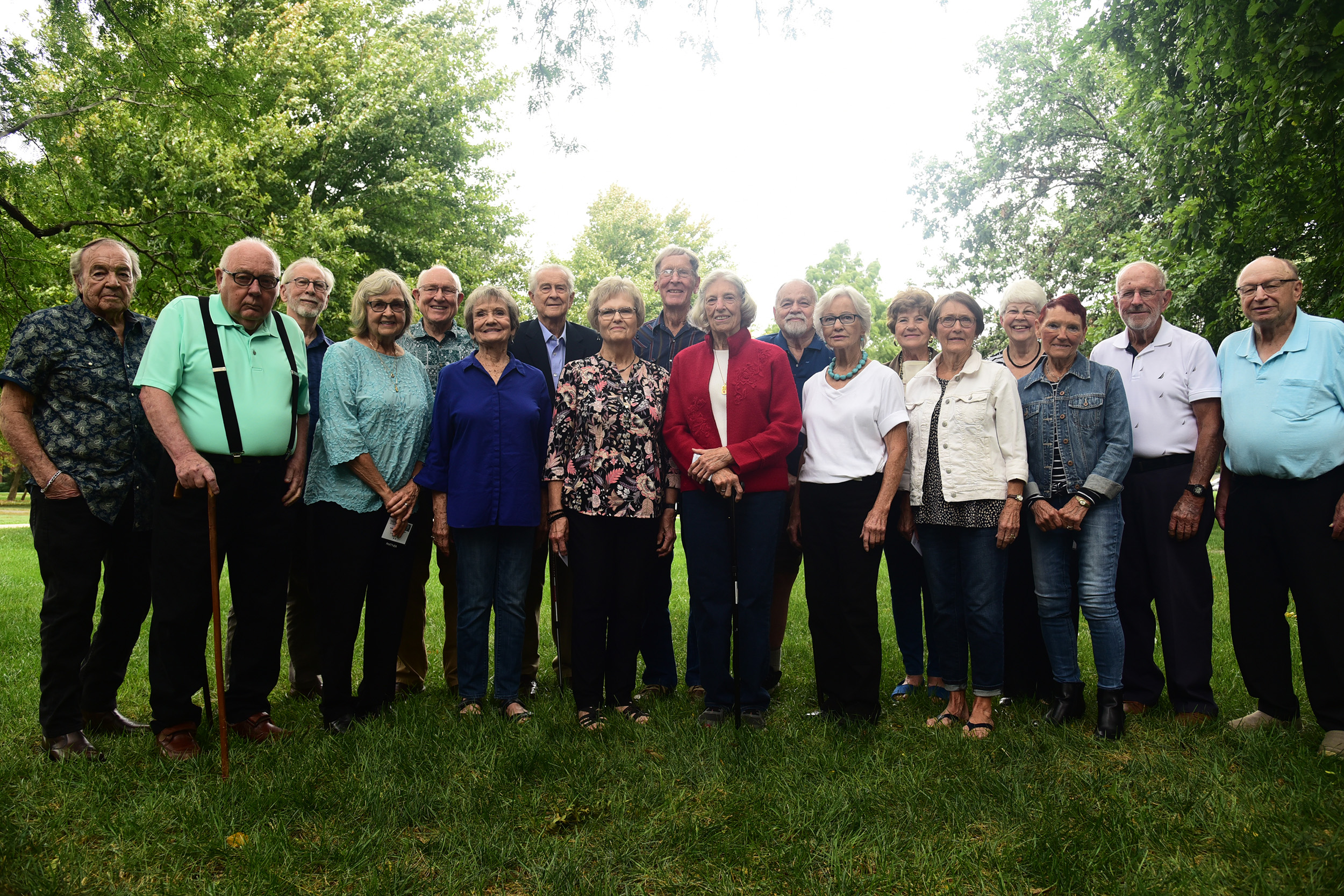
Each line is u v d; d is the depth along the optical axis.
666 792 2.80
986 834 2.53
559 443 3.71
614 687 3.74
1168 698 3.87
